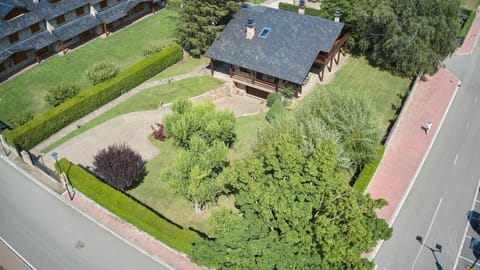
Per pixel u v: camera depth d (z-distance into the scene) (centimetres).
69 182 4347
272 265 2905
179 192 3909
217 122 4347
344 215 2919
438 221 4269
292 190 3130
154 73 6278
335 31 5762
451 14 5950
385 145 5025
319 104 4438
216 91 5881
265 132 4066
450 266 3859
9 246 3862
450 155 5103
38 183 4478
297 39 5791
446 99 6094
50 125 5084
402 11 6050
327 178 3058
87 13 7044
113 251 3831
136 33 7375
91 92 5484
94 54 6750
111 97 5722
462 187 4669
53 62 6500
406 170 4834
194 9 6238
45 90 5909
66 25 6731
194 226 4009
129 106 5666
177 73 6384
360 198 3222
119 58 6675
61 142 5038
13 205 4247
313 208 3173
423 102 5984
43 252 3822
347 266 2906
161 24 7681
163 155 4819
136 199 4266
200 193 3775
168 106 5662
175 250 3806
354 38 6812
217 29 6266
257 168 3244
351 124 4222
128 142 5009
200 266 3694
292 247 3016
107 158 4178
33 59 6525
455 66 6931
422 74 6412
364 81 6281
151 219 3838
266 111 5647
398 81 6322
